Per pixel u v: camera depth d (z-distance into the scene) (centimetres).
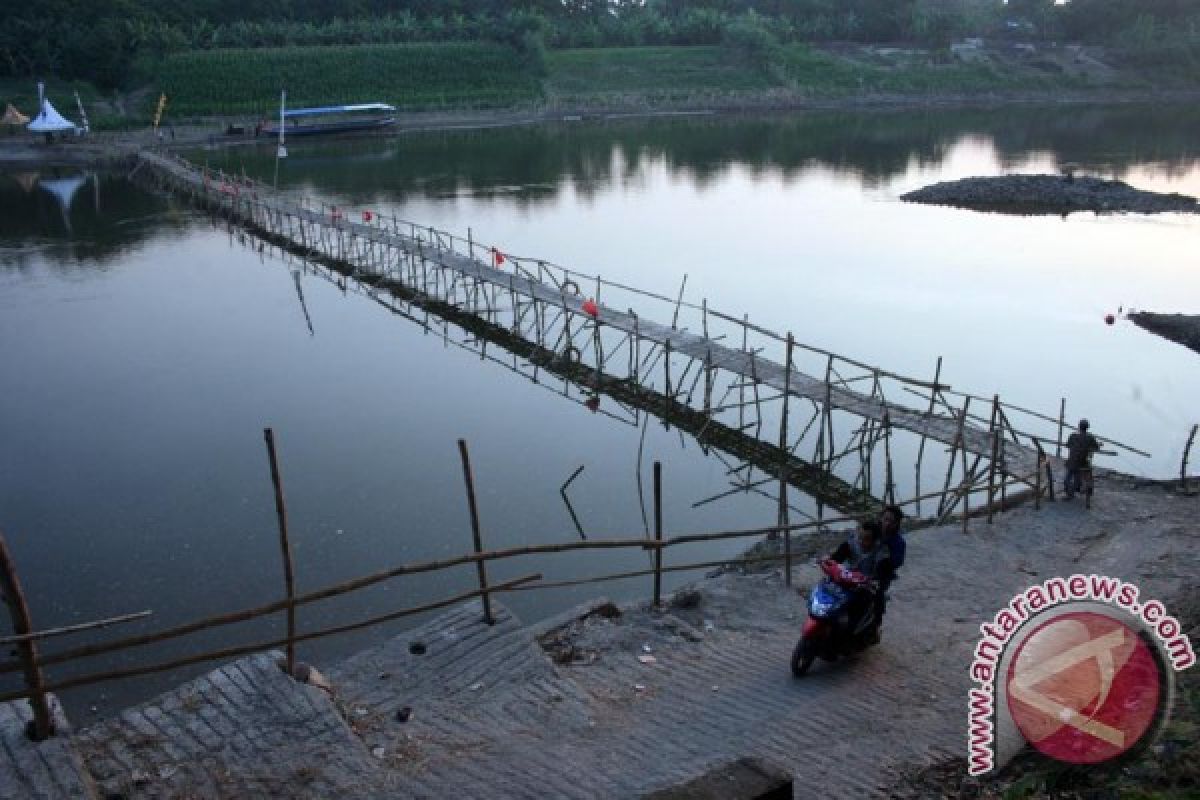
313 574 1595
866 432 2100
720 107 10725
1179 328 3105
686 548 1755
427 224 4944
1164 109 10712
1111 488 1767
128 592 1540
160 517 1798
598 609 1137
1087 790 718
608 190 6066
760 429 2397
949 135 8800
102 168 6950
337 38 10012
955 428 1986
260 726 839
